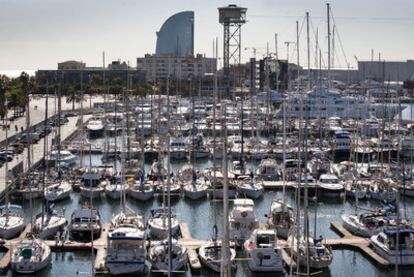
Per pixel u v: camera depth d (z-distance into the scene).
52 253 61.56
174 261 55.91
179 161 116.94
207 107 179.50
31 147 102.75
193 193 84.25
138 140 129.38
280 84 193.00
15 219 68.38
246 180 89.50
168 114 100.62
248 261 58.19
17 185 83.88
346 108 162.25
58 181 87.94
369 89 167.00
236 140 129.00
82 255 61.41
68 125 159.50
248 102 184.62
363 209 77.56
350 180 91.88
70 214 77.75
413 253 58.31
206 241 63.69
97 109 191.12
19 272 56.09
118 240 55.88
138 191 83.81
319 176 92.44
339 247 64.00
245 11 196.75
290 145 118.12
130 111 159.00
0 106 161.75
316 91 160.25
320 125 126.38
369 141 120.75
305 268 57.72
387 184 86.19
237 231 64.44
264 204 84.19
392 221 66.81
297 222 57.06
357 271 58.44
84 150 121.25
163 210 70.56
